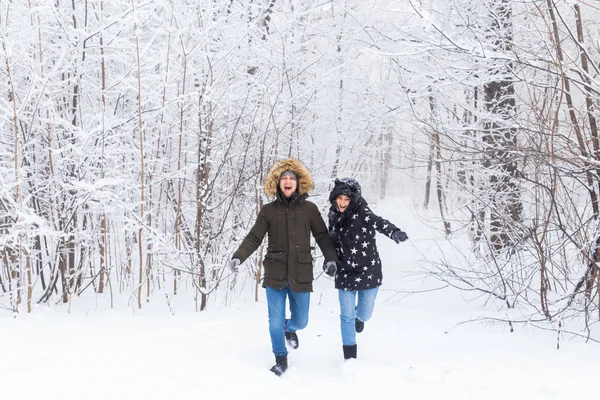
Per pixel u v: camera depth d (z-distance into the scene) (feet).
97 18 20.13
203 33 19.93
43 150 19.77
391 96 29.66
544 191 17.94
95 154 19.25
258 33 29.07
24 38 18.39
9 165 19.43
